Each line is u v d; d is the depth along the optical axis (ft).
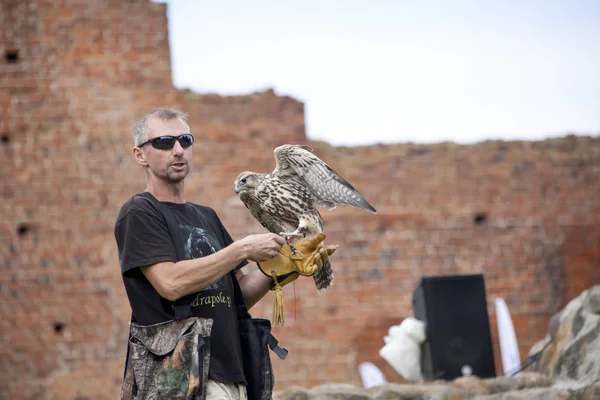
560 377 25.84
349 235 51.98
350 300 51.03
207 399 14.89
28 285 49.70
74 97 51.93
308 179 18.94
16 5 52.37
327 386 25.71
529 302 52.08
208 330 14.90
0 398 48.29
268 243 14.89
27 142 51.19
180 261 14.96
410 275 51.85
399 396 25.32
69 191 50.98
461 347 30.32
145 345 15.08
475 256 52.49
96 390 48.93
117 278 50.34
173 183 16.17
